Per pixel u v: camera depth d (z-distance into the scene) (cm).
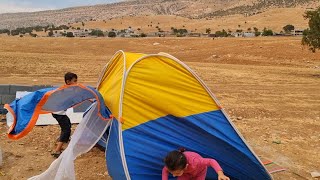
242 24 16612
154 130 643
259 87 1877
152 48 5528
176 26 18038
